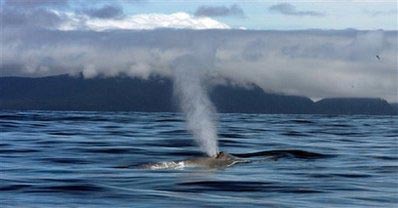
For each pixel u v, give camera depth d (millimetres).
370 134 117438
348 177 46438
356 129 143625
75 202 33500
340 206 33781
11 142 78812
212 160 53219
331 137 103812
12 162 54531
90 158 59031
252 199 35438
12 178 42969
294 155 62188
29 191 37250
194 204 33250
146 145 75000
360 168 52844
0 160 56188
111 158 59281
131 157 60594
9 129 113250
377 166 54625
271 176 46094
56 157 59438
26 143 77250
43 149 68312
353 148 77500
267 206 33156
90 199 34469
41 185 39562
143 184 40562
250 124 165500
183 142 80188
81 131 109500
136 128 123625
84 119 192250
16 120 166875
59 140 83312
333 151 71750
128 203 33281
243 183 41812
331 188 40406
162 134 99688
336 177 46281
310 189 39812
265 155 61719
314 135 109625
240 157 57562
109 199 34531
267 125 159625
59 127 125875
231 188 39656
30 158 58250
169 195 36188
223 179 43594
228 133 105562
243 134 104812
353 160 60406
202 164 51906
